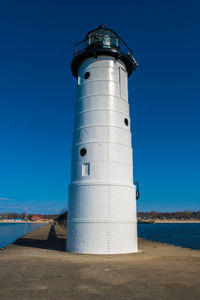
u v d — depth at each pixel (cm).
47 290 675
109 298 610
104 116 1636
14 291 666
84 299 603
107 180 1521
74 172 1630
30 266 988
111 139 1602
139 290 673
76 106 1786
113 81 1720
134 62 1888
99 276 819
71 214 1548
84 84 1747
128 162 1653
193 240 5491
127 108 1772
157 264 1016
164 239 5753
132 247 1499
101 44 1783
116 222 1463
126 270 903
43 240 2445
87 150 1595
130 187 1588
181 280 767
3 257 1254
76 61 1841
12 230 7931
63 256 1292
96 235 1434
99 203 1475
